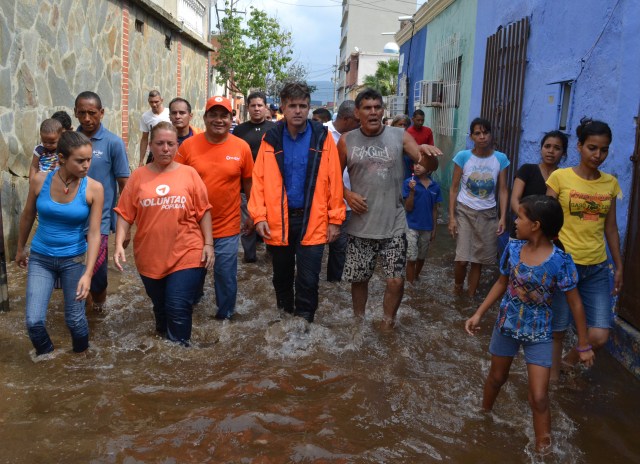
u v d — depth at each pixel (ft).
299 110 16.76
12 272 22.43
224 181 17.74
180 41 54.95
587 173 14.53
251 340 16.87
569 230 14.46
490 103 32.96
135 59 42.55
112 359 15.30
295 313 17.84
